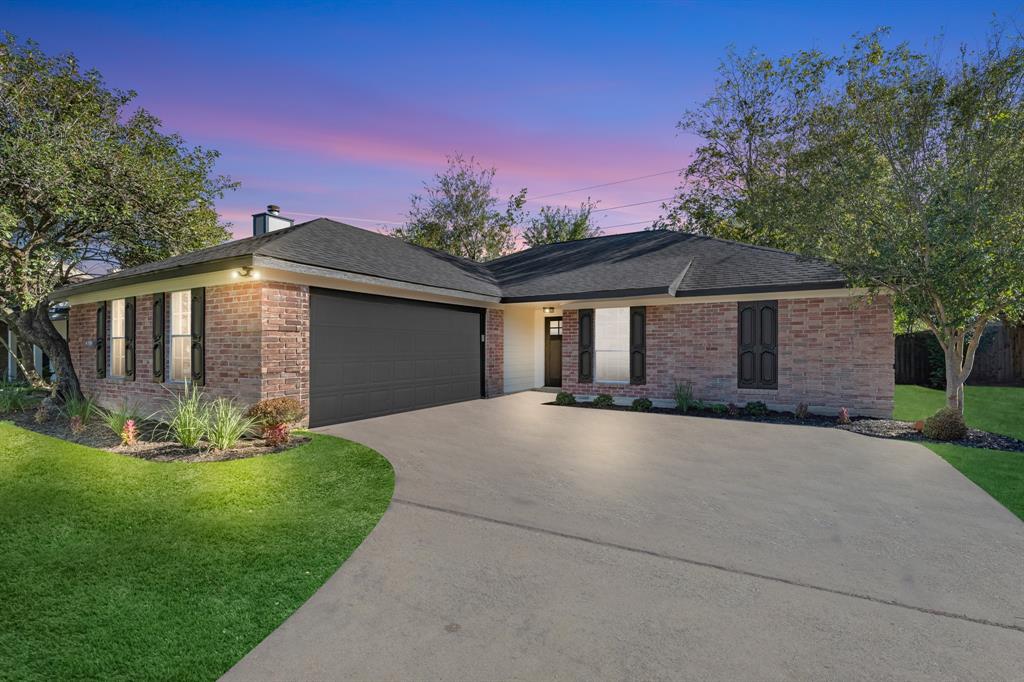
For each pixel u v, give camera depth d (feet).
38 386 48.24
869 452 24.68
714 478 20.17
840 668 8.48
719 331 39.34
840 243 30.25
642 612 10.28
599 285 41.27
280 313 28.78
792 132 46.96
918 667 8.50
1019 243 24.27
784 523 15.23
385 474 20.35
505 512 16.20
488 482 19.51
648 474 20.77
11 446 24.31
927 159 28.30
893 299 30.60
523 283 49.06
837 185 29.78
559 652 8.96
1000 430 30.27
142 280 31.27
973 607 10.44
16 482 18.79
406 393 38.22
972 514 15.94
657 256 48.16
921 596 10.89
